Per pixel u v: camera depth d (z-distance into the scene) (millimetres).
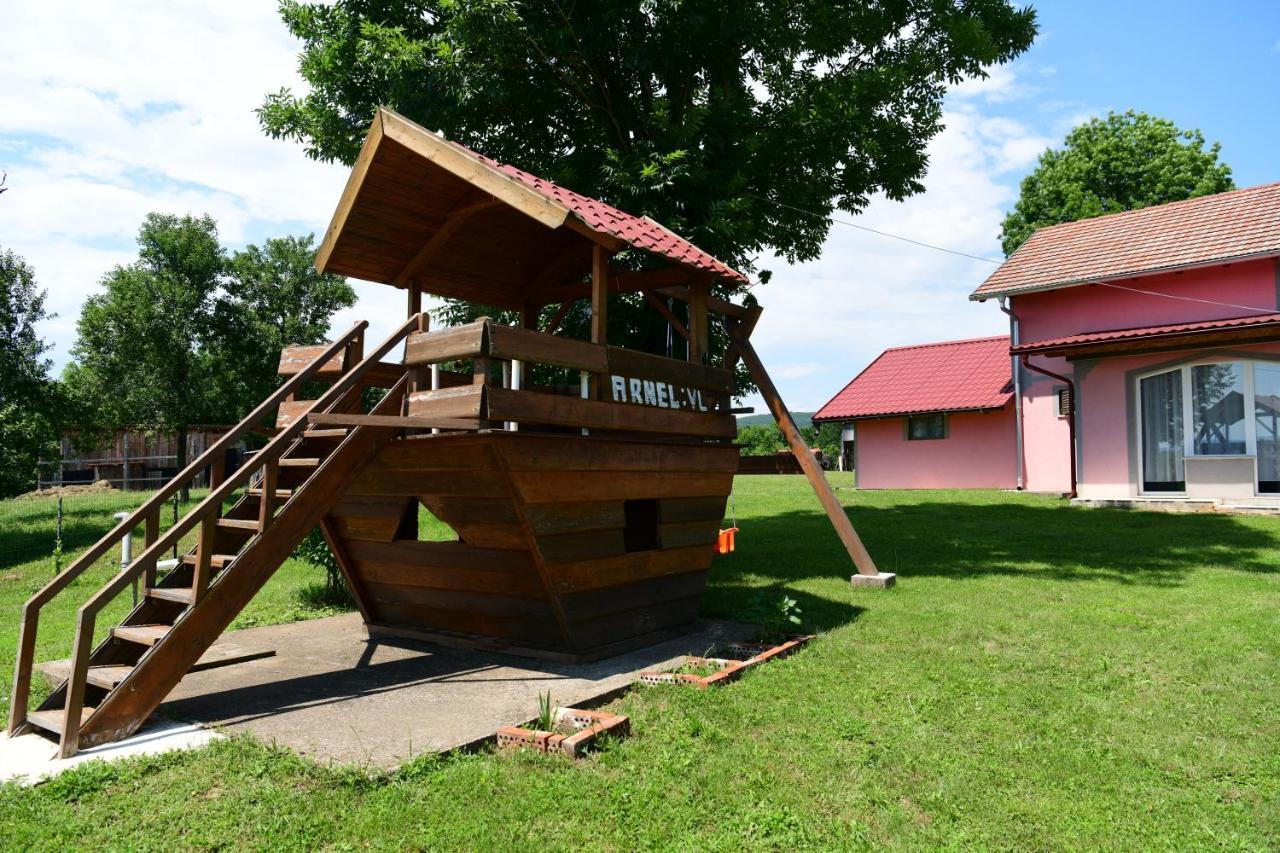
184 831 3705
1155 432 17812
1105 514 16469
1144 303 18641
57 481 27844
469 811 3918
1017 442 24000
